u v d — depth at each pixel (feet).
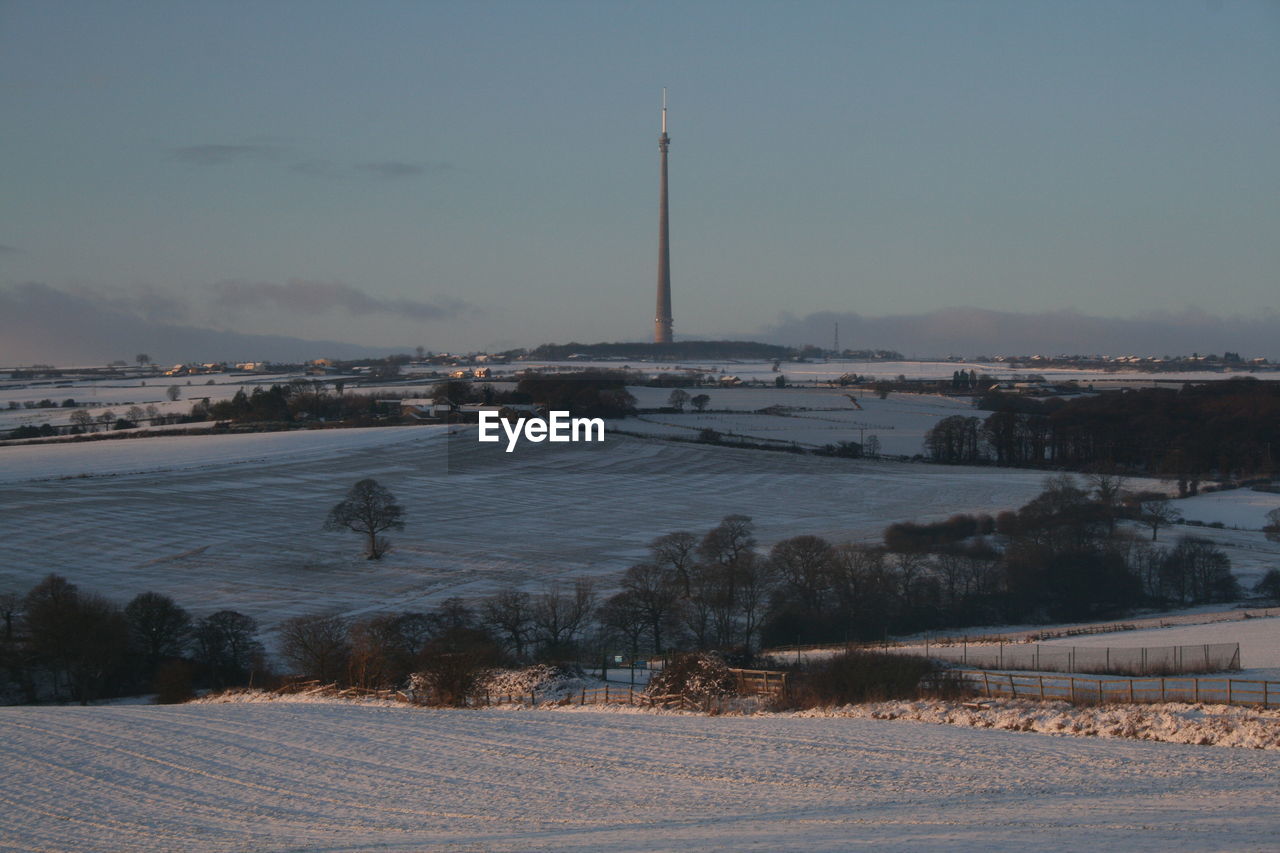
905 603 245.45
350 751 112.47
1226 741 96.89
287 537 318.65
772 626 232.32
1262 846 64.54
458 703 148.36
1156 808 77.00
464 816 86.12
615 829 79.36
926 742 102.68
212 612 242.99
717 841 72.74
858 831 73.92
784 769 95.55
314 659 193.16
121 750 116.16
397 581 278.05
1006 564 264.11
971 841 68.74
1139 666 152.97
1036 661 159.12
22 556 284.61
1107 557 261.85
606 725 122.21
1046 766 91.56
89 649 197.67
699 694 136.36
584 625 238.27
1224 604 252.21
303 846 79.10
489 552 311.27
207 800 94.53
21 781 102.78
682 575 255.91
